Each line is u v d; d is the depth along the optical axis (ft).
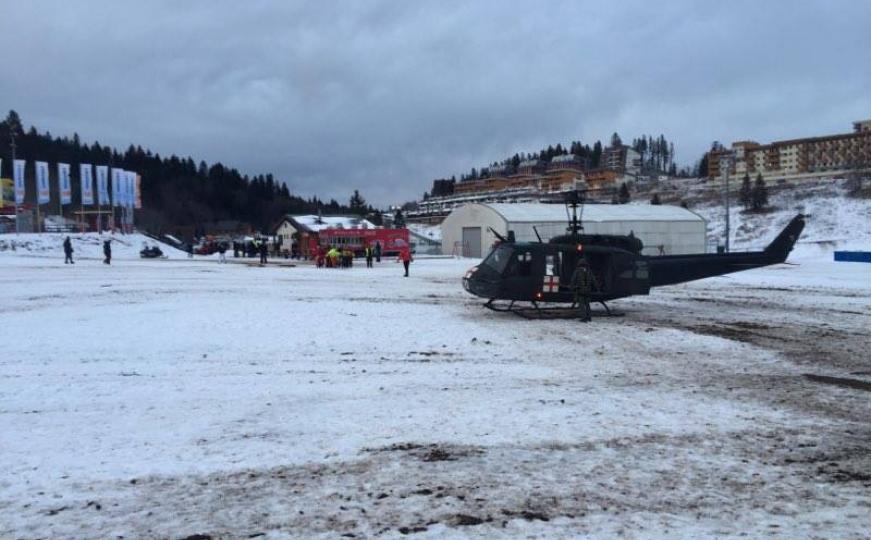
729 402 27.53
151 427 23.27
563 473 18.67
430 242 250.57
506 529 14.90
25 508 16.15
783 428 23.61
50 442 21.44
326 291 79.20
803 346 43.01
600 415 25.13
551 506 16.29
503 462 19.58
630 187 454.40
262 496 16.90
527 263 57.67
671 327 51.85
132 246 229.04
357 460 19.75
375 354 38.75
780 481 18.24
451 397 28.12
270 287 83.97
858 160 440.86
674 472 18.84
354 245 203.72
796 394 29.22
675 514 15.87
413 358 37.76
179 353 37.86
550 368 35.19
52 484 17.75
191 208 510.99
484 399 27.73
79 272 111.86
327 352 39.11
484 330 49.11
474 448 20.93
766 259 65.46
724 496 17.08
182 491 17.26
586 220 193.77
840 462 19.94
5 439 21.74
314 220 249.75
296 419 24.40
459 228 219.00
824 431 23.27
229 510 16.01
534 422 24.06
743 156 503.61
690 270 62.69
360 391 29.22
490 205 206.80
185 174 550.77
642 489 17.49
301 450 20.68
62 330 45.21
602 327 51.60
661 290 88.33
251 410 25.73
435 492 17.17
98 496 16.92
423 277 109.81
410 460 19.75
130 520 15.44
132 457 19.97
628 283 58.85
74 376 31.63
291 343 41.75
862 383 31.78
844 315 60.23
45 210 400.67
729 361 37.68
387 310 60.18
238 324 49.08
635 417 24.88
